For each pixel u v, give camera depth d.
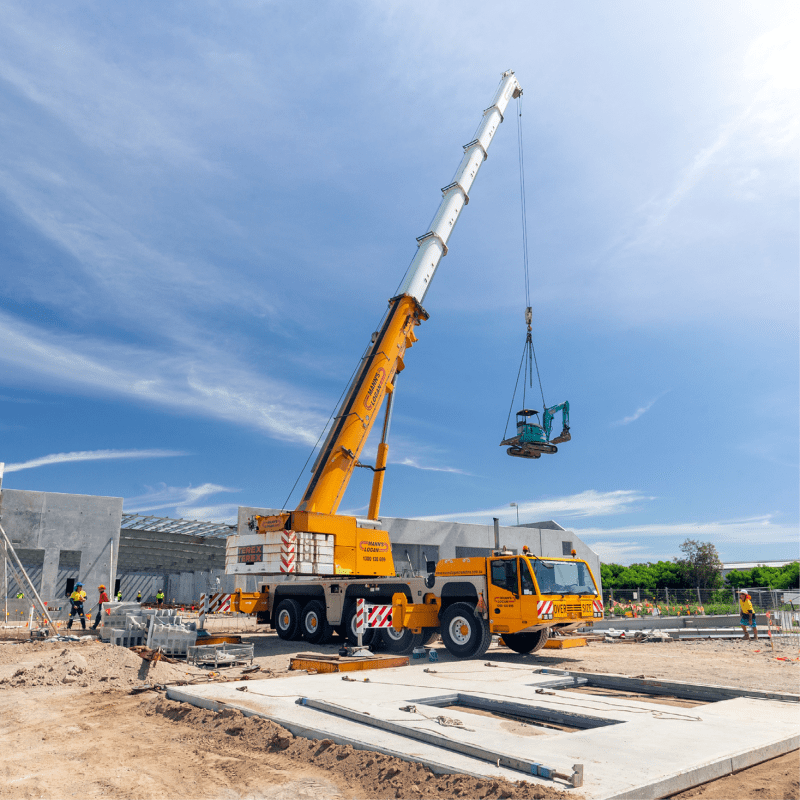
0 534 18.95
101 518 28.77
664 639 18.70
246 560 16.00
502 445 19.69
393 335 18.11
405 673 10.29
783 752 5.59
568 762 4.91
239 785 5.05
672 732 5.89
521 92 27.28
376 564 16.97
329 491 16.33
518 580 12.76
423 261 19.61
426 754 5.22
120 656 10.66
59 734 6.82
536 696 7.77
